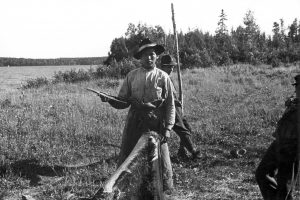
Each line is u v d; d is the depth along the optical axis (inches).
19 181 238.5
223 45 1732.3
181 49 1414.9
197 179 243.1
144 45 191.8
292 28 2546.8
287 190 157.3
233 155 289.6
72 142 316.2
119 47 1395.2
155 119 188.2
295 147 153.4
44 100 494.0
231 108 479.5
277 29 2509.8
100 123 365.7
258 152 298.8
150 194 146.0
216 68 1110.4
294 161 157.1
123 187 121.1
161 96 190.9
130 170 129.0
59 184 231.6
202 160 279.6
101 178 239.9
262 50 1589.6
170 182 189.9
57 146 304.5
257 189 230.1
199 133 344.5
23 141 305.6
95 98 512.4
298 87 159.8
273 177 172.2
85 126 349.4
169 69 265.0
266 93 629.0
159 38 1312.7
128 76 194.5
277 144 159.3
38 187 233.8
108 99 187.5
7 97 524.7
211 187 233.1
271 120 398.6
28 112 410.0
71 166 267.6
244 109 454.0
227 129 365.7
